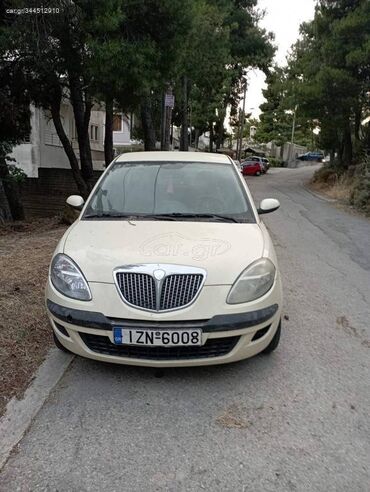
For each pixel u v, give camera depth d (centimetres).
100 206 444
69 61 981
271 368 388
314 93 2145
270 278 359
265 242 388
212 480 259
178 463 272
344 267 757
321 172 2872
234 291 335
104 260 343
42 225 1080
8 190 1247
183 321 324
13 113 1088
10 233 961
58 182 1895
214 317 326
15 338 405
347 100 2106
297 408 331
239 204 452
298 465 273
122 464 270
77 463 269
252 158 4228
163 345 323
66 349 376
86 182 1382
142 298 327
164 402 333
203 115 4219
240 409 327
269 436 299
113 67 934
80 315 331
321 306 555
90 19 895
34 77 1109
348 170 2312
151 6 972
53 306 346
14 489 249
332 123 2309
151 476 261
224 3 2320
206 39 1773
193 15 1056
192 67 1730
